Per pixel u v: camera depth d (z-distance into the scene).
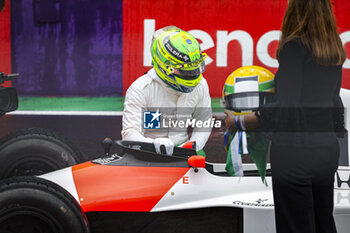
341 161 8.42
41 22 28.20
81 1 28.61
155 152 8.15
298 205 6.62
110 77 27.98
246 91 7.71
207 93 10.48
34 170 9.41
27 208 6.87
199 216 7.66
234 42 27.86
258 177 8.00
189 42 9.25
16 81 26.91
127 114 9.80
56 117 22.50
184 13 28.50
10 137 9.48
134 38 28.67
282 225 6.81
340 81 7.07
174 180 7.79
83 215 7.19
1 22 27.66
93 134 19.86
